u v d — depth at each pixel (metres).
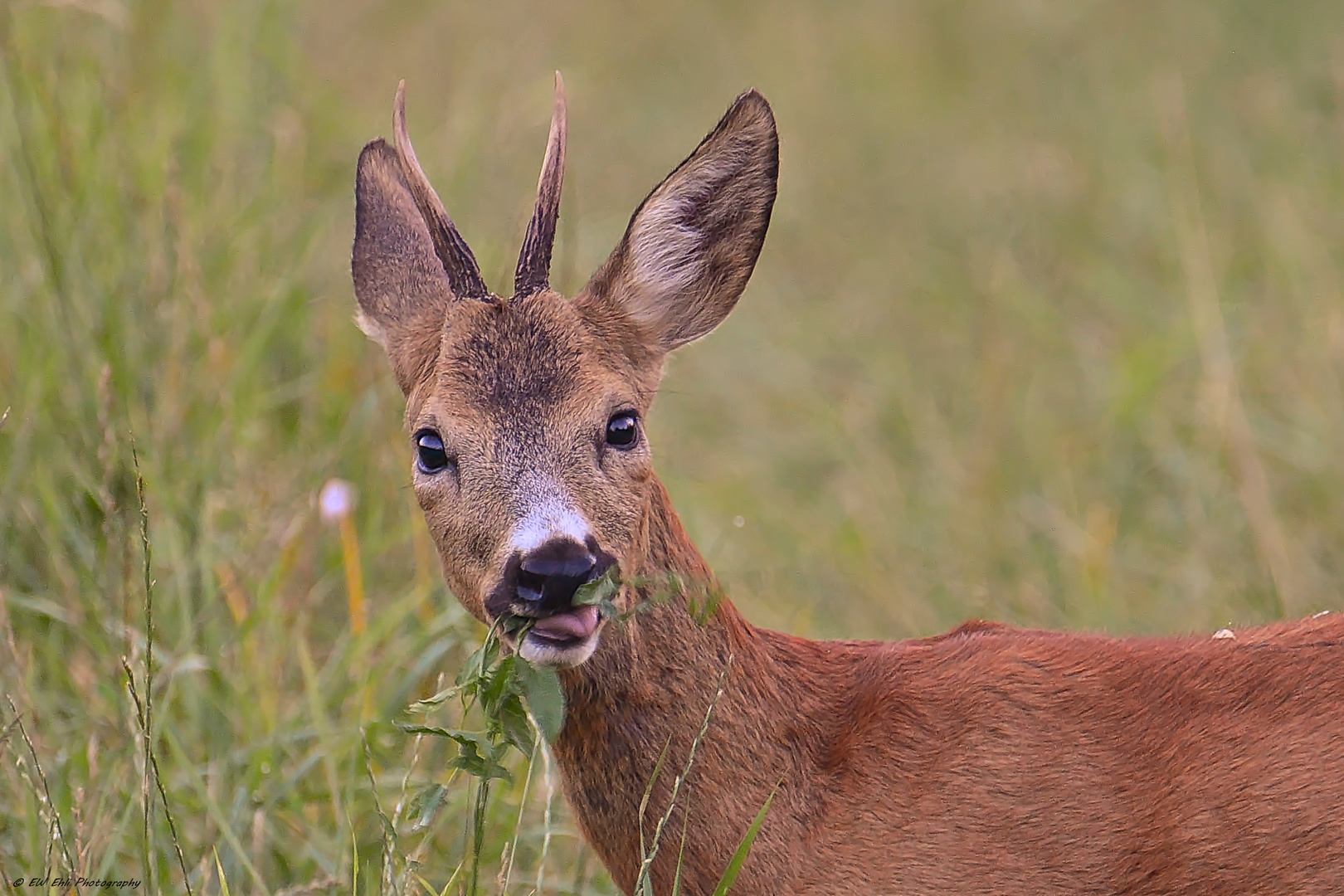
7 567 11.35
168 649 10.92
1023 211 18.62
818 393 15.87
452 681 10.62
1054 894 8.29
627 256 8.98
